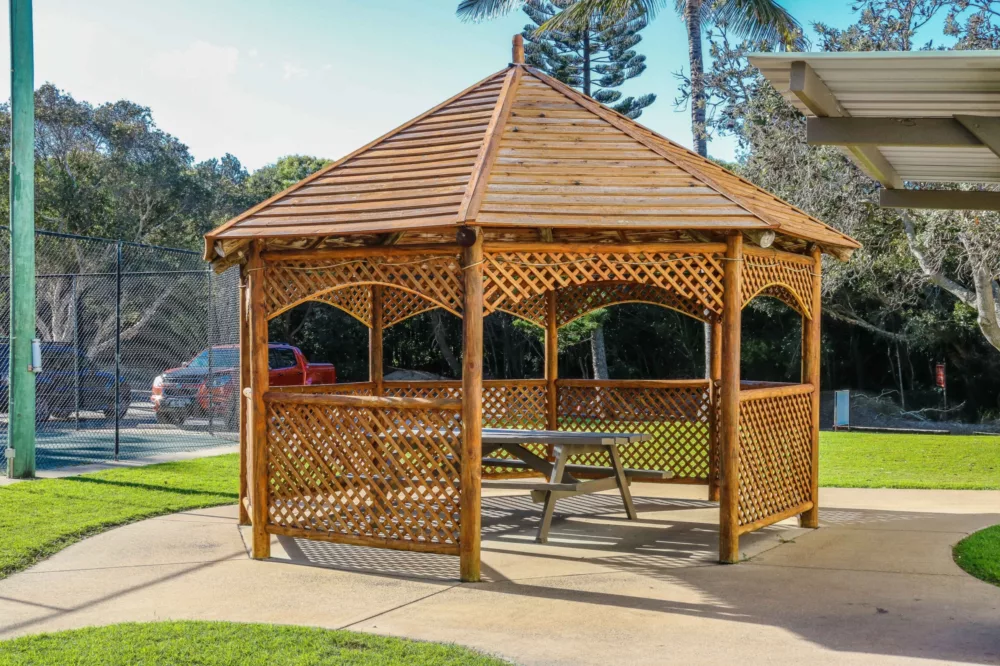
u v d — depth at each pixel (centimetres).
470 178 650
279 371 1758
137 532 774
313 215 674
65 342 1588
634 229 620
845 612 538
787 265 769
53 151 3603
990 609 543
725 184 751
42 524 781
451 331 3328
